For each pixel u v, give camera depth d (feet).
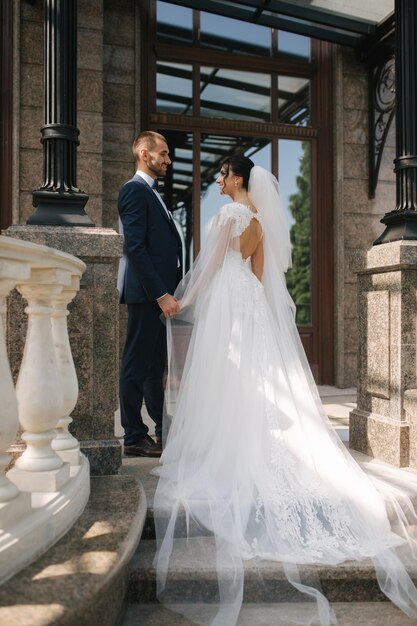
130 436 10.22
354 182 20.98
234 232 9.24
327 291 21.12
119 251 8.27
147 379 10.68
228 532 7.10
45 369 6.20
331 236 21.13
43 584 4.66
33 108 17.29
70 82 8.71
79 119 17.54
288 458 7.96
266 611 6.55
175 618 6.37
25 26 17.20
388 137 21.18
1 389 4.94
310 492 7.64
